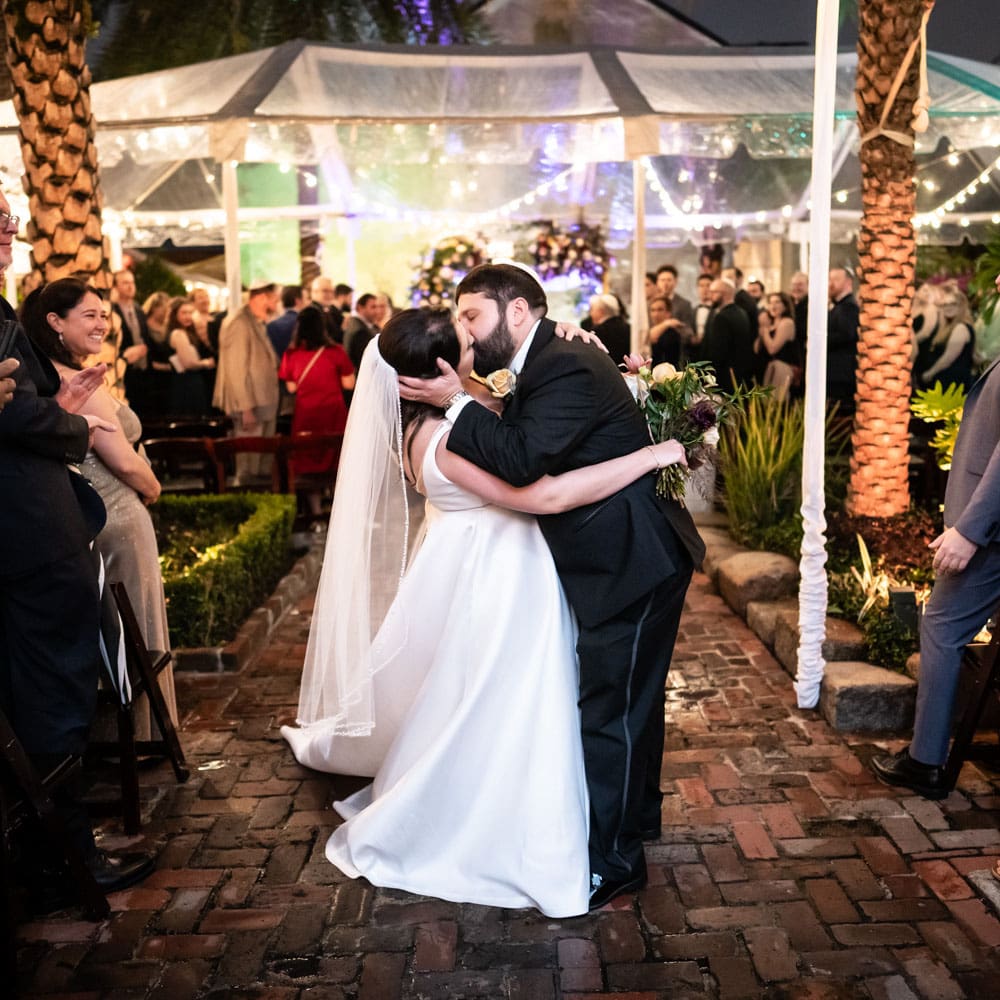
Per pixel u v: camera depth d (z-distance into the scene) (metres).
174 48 13.78
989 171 9.82
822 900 2.73
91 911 2.68
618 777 2.74
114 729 3.51
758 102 8.41
